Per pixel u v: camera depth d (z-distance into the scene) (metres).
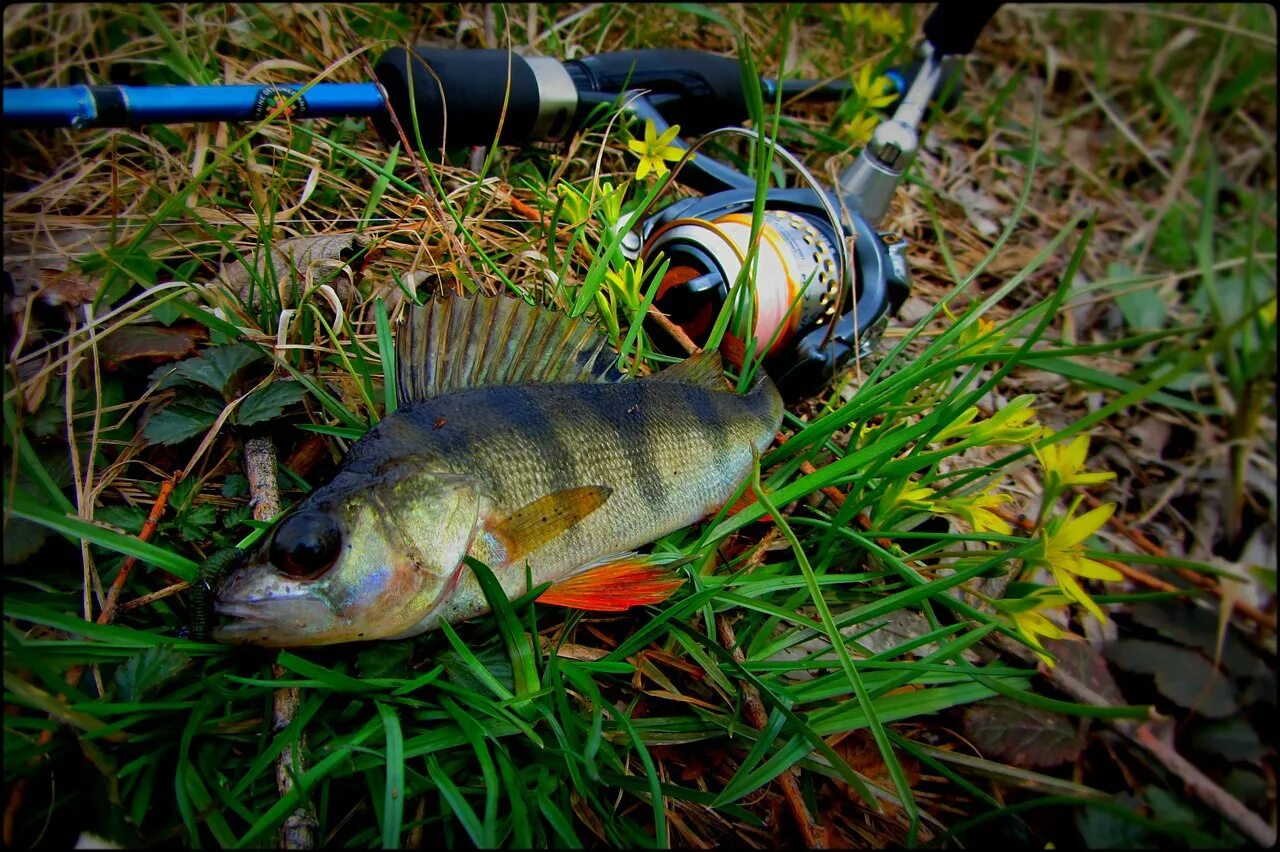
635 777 0.17
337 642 0.16
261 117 0.23
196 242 0.22
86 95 0.21
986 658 0.22
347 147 0.28
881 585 0.22
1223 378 0.33
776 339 0.24
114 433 0.20
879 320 0.25
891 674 0.20
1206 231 0.36
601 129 0.30
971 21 0.28
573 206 0.25
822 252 0.24
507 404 0.18
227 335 0.21
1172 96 0.49
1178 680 0.23
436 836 0.17
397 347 0.20
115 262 0.20
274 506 0.19
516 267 0.26
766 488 0.22
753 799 0.19
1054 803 0.17
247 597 0.15
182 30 0.28
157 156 0.26
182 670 0.16
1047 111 0.50
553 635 0.19
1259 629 0.25
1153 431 0.32
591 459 0.19
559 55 0.35
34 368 0.20
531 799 0.16
